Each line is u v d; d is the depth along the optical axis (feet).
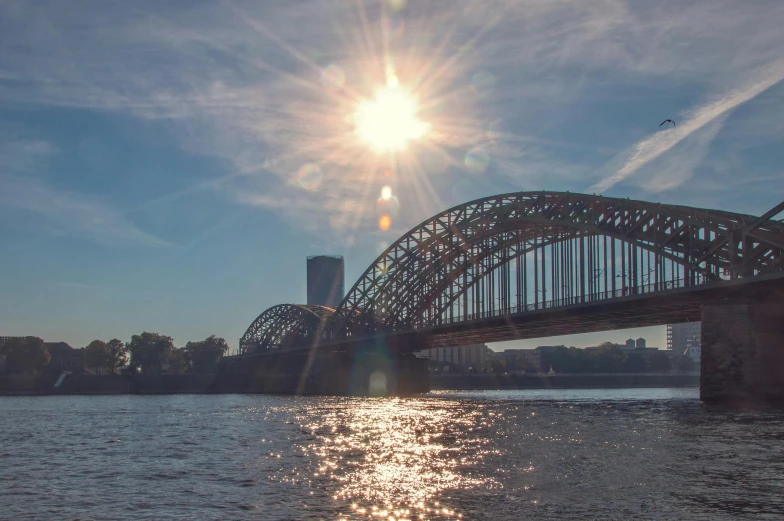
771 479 119.85
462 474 131.54
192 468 149.38
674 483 117.70
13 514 109.70
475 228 442.09
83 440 212.84
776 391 277.44
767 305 280.92
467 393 615.16
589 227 350.84
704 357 285.84
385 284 545.44
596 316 367.45
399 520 99.40
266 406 386.11
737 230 281.95
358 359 599.98
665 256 306.96
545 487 117.39
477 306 472.85
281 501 112.88
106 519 105.40
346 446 178.91
